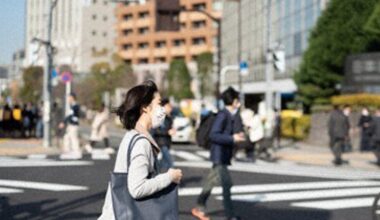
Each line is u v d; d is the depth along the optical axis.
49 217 9.01
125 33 118.50
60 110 29.02
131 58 116.50
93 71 92.50
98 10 116.19
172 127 12.59
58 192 11.59
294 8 45.47
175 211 3.59
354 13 32.72
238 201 10.95
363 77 27.33
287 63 47.03
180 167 16.94
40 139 28.55
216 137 8.41
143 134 3.71
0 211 9.48
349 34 32.72
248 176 14.83
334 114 18.41
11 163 17.03
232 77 69.12
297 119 32.59
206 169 16.45
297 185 13.25
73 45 74.19
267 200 11.10
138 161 3.54
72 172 14.96
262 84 55.19
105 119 21.30
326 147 27.31
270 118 21.75
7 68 31.61
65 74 28.41
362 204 10.79
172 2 114.88
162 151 12.55
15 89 87.19
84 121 74.75
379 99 25.23
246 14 62.69
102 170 15.49
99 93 87.94
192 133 35.69
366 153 23.61
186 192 11.98
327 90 34.16
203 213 8.91
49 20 23.20
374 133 18.31
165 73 101.56
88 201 10.54
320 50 33.78
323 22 34.41
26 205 10.07
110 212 3.67
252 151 19.27
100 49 115.94
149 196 3.54
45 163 17.20
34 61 24.80
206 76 88.00
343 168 17.69
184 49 108.31
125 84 90.56
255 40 58.59
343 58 32.84
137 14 115.69
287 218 9.30
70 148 19.88
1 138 29.28
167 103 12.59
